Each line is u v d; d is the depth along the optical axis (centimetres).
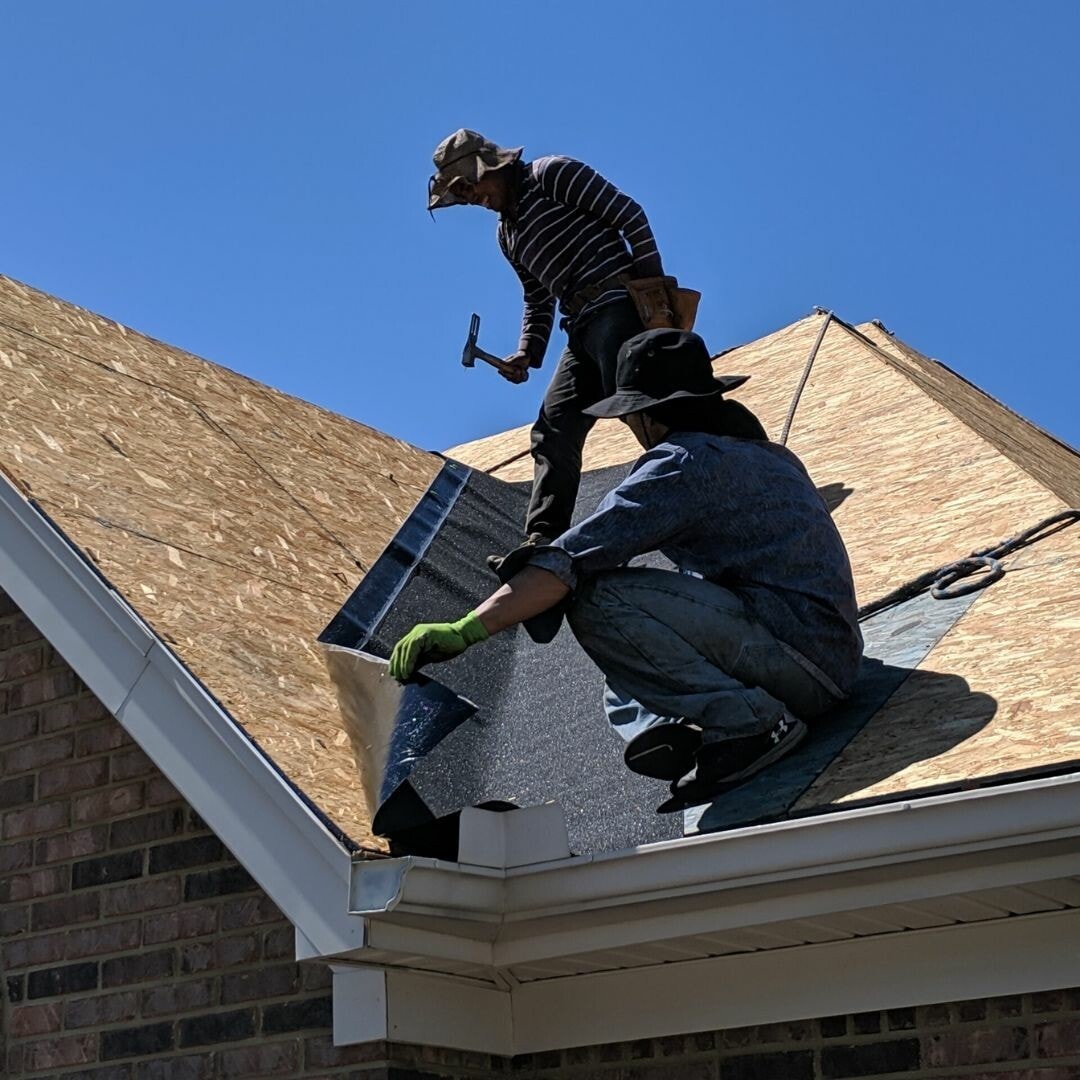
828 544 591
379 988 568
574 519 872
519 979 605
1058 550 682
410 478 1012
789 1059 554
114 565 644
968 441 843
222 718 575
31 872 671
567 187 739
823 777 540
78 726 680
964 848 477
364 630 685
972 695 571
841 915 516
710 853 511
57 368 845
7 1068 649
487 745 662
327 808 551
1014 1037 515
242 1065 595
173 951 625
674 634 563
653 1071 581
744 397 1031
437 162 755
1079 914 510
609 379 743
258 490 836
